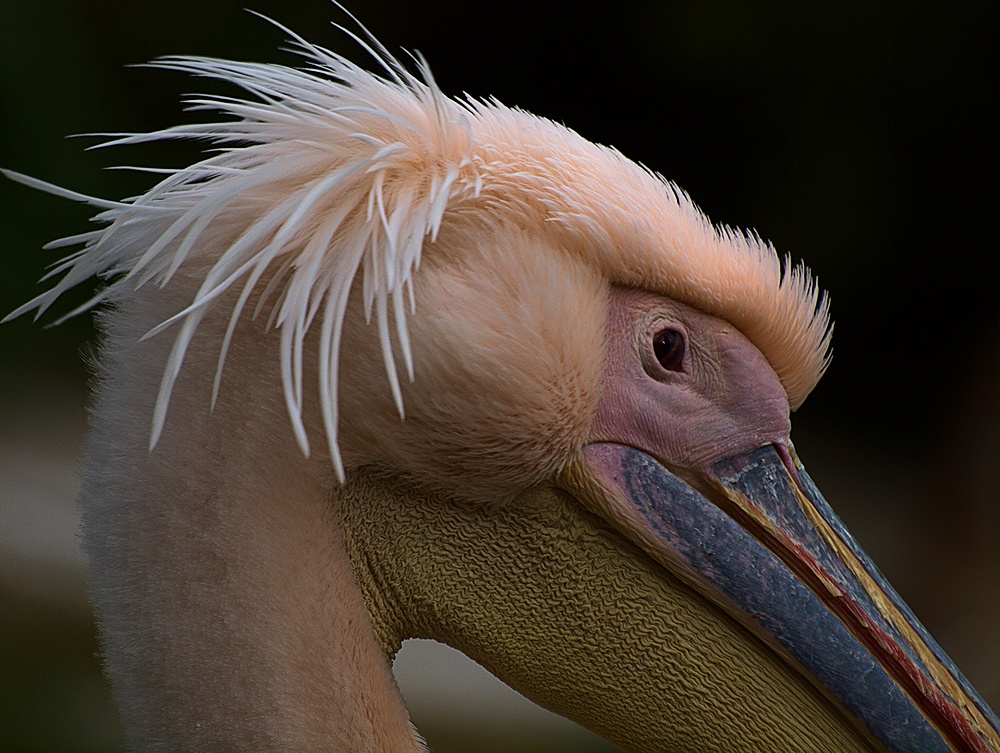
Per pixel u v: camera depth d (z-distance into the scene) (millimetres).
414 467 3146
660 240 3156
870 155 8281
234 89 8102
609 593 3162
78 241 3158
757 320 3174
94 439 3156
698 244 3166
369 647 3148
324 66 3168
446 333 3131
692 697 3162
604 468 3160
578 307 3148
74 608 4656
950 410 7074
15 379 7250
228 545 3135
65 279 3158
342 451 3143
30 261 7734
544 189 3146
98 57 8164
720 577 3160
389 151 3133
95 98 8117
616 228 3150
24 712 3930
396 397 3105
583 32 8891
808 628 3160
